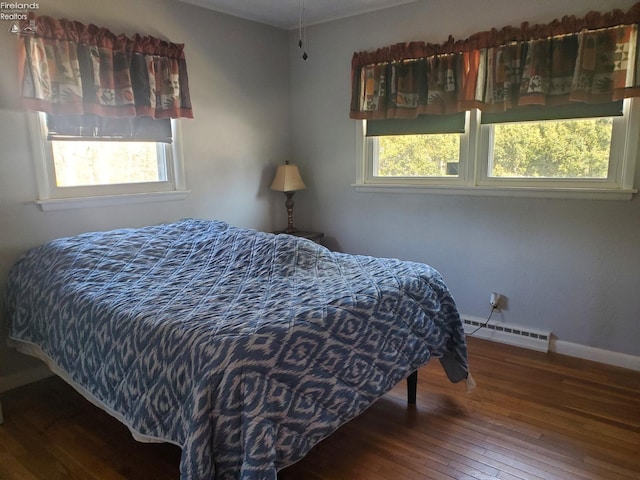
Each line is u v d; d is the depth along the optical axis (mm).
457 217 3281
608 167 2719
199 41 3289
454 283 3379
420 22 3203
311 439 1583
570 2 2641
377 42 3428
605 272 2785
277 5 3311
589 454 1971
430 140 3365
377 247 3738
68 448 2062
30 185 2576
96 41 2672
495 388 2551
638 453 1972
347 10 3430
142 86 2906
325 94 3803
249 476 1348
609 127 2688
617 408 2330
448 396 2479
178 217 3322
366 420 2254
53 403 2469
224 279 2219
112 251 2453
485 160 3119
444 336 2285
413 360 2062
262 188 3918
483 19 2943
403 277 2168
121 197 2955
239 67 3588
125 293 2025
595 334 2869
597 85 2596
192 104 3305
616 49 2520
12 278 2494
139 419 1620
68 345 2031
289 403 1514
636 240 2662
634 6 2457
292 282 2141
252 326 1579
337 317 1737
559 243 2906
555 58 2689
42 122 2588
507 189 3004
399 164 3551
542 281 3004
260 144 3844
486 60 2926
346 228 3895
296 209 4180
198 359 1463
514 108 2908
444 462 1935
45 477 1869
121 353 1731
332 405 1664
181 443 1479
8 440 2131
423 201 3422
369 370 1824
